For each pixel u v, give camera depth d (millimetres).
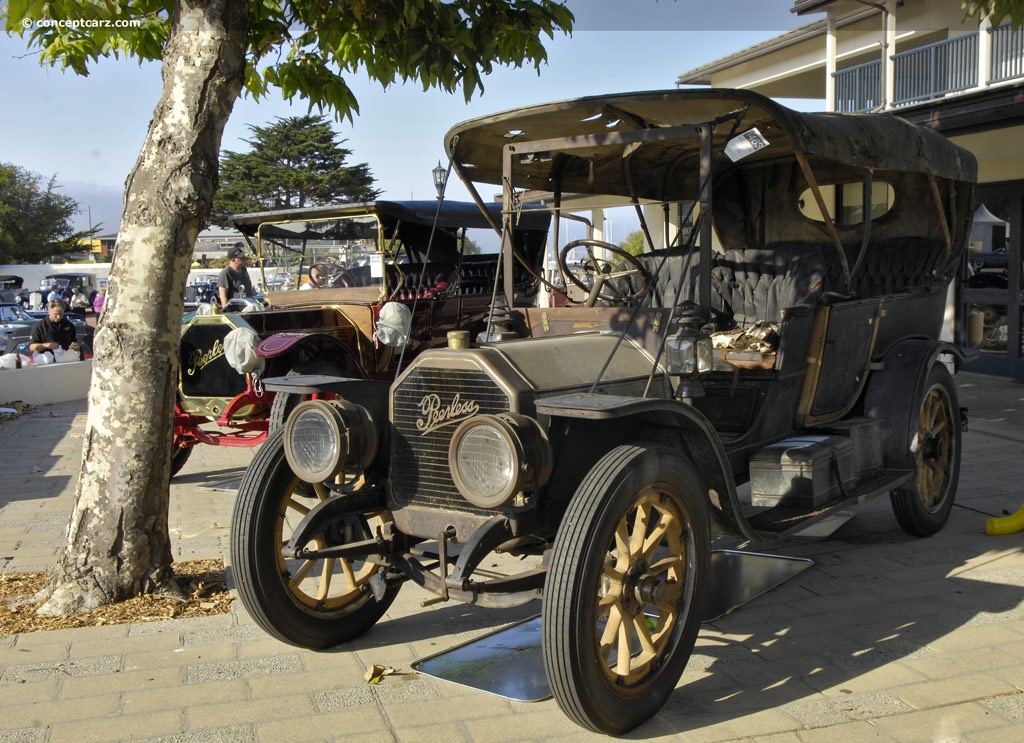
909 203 6215
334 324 8367
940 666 3654
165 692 3537
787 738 3119
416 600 4648
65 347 13602
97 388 4492
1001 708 3293
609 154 5199
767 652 3865
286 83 6258
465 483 3256
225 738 3164
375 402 3865
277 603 3748
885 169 5184
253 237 9461
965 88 12000
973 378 11414
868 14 14242
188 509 6645
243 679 3656
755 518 4109
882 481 4875
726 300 5879
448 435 3525
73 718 3322
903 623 4121
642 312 4156
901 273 6027
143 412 4480
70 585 4473
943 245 6262
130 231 4457
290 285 9305
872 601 4414
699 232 4109
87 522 4508
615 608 3229
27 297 33031
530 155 4590
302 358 7422
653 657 3303
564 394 3500
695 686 3562
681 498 3381
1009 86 9672
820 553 5223
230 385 7371
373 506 3816
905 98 12930
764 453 4375
